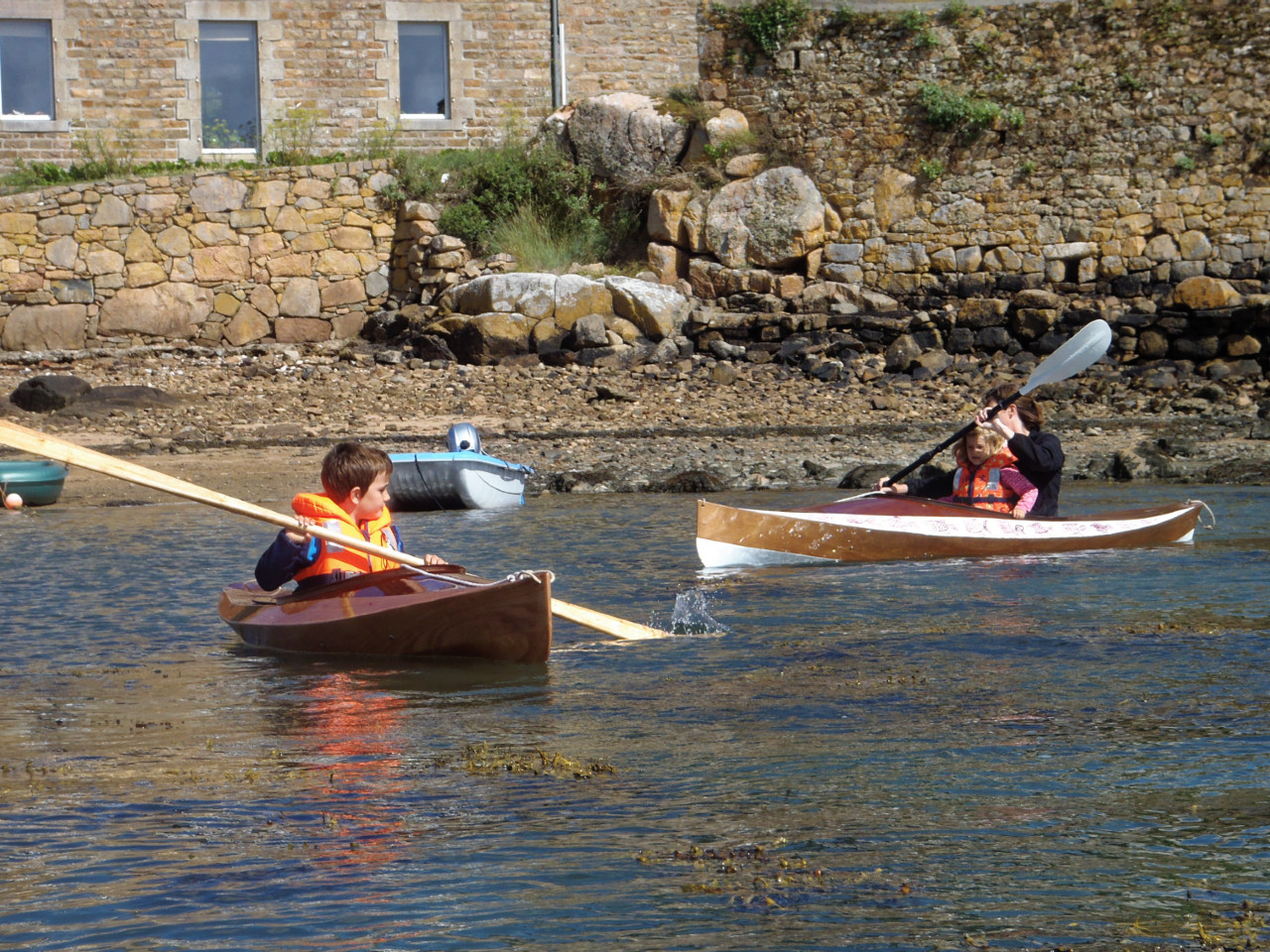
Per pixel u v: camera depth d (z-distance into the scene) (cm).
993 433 848
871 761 380
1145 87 2066
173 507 1179
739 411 1725
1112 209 2078
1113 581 708
